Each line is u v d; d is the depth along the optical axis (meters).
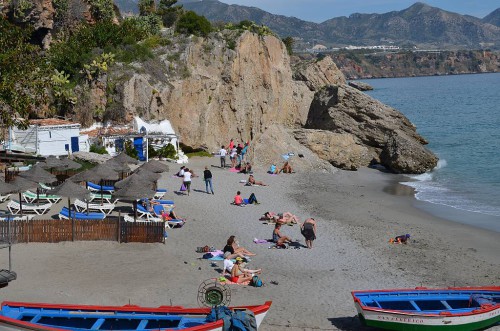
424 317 20.30
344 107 66.88
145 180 31.78
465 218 41.00
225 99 65.44
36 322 18.88
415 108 147.75
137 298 23.06
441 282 26.91
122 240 29.86
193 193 43.59
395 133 62.38
